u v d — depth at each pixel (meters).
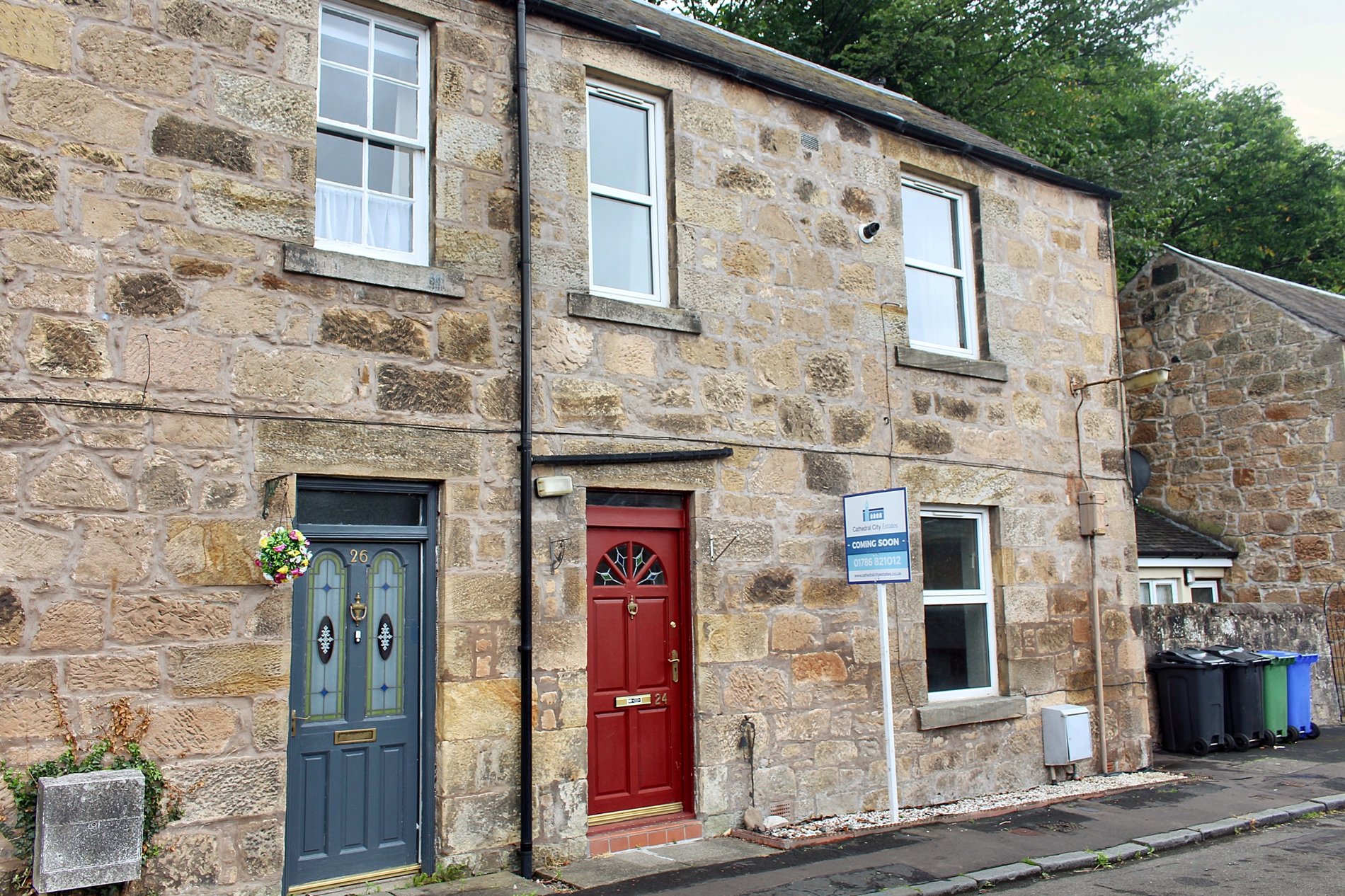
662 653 7.54
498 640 6.56
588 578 7.27
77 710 5.25
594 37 7.61
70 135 5.56
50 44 5.55
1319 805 8.43
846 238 8.77
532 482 6.83
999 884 6.39
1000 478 9.43
